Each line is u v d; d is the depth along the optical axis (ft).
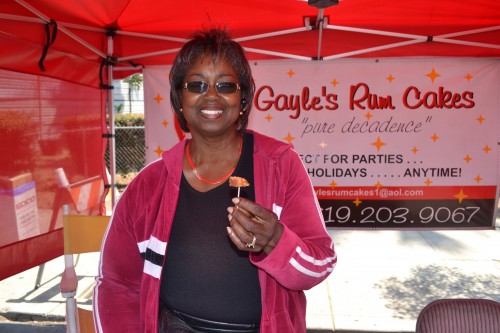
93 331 6.57
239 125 5.21
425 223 15.01
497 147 14.57
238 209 4.03
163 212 4.97
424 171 14.85
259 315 4.84
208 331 4.86
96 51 13.38
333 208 15.15
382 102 14.74
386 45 13.92
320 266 4.42
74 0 10.82
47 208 11.62
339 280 18.53
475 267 19.72
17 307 16.78
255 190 4.82
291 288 4.45
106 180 14.78
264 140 5.01
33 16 10.59
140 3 11.69
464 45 14.15
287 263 4.18
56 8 11.12
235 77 4.87
